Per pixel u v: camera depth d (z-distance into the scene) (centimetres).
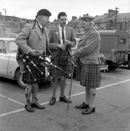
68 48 421
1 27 1841
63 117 369
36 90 399
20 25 1994
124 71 1040
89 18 364
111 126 340
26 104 397
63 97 455
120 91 580
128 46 1086
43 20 365
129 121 362
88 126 337
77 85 634
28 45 369
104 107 432
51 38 425
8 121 343
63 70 409
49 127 327
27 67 362
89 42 358
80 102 457
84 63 379
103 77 825
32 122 342
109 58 960
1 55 592
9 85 589
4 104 425
